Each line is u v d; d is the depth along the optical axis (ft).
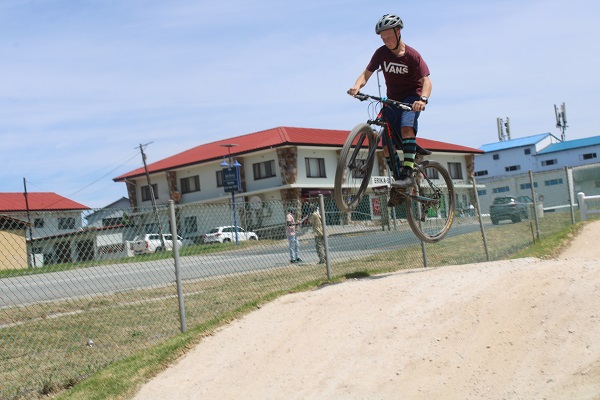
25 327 26.21
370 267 36.17
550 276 20.89
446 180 28.48
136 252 27.07
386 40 23.40
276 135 139.33
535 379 16.24
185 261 28.84
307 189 132.87
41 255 23.75
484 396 16.34
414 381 17.83
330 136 143.54
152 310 30.42
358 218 36.91
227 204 30.53
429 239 27.45
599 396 14.66
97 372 22.61
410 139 23.70
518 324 18.71
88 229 25.18
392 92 24.45
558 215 65.51
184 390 20.79
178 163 151.94
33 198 171.01
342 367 19.63
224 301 30.48
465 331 19.36
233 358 22.22
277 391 19.36
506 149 232.94
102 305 29.84
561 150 224.12
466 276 23.72
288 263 32.78
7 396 21.03
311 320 23.43
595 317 17.54
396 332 20.58
